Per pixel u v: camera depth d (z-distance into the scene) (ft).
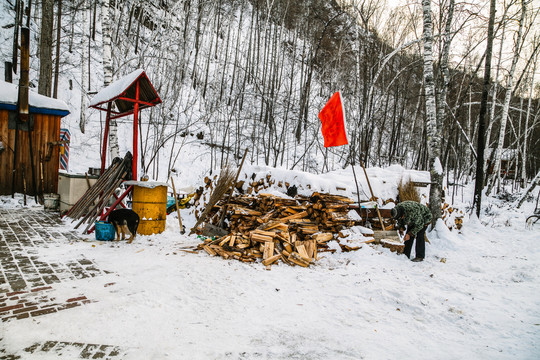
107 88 24.02
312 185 21.97
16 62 53.57
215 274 14.06
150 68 60.90
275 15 83.71
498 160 52.16
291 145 65.72
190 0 62.49
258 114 70.49
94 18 71.97
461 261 19.33
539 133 83.41
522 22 46.24
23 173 28.19
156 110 51.08
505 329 10.09
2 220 21.86
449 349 8.74
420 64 50.70
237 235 18.76
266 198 21.11
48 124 30.50
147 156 51.16
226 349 8.17
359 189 24.32
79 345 7.94
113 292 11.38
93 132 53.06
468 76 60.95
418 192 25.98
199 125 61.62
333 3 75.10
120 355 7.59
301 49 93.15
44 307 9.89
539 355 8.43
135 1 61.11
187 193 35.40
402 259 18.97
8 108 28.27
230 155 58.29
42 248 16.25
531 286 14.51
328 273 15.42
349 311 11.19
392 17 59.00
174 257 16.28
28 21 52.90
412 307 11.56
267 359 7.80
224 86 75.10
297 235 19.29
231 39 95.40
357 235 20.27
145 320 9.49
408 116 73.05
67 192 24.16
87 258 15.17
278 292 12.61
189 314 10.12
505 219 38.22
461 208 33.17
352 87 59.31
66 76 59.47
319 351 8.32
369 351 8.45
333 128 21.15
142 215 20.75
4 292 10.84
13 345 7.75
